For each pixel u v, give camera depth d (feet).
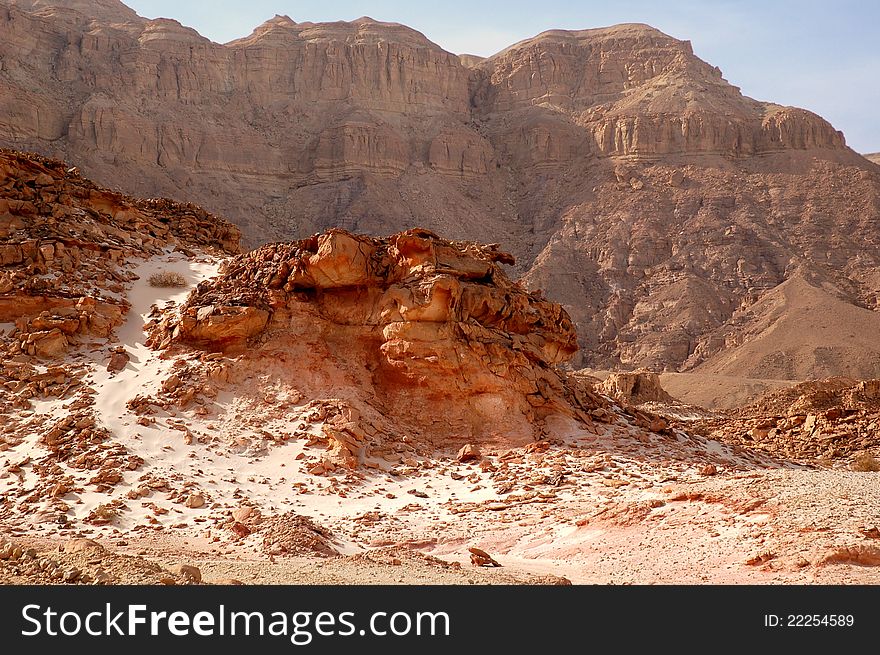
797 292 585.63
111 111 636.48
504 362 134.10
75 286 148.15
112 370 133.59
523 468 118.42
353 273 138.82
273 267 145.18
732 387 439.22
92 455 113.91
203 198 642.22
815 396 204.13
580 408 139.33
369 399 131.85
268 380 131.95
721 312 600.80
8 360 133.90
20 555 61.52
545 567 81.46
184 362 133.80
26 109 607.78
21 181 164.35
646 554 82.02
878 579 69.46
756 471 113.80
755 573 73.51
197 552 83.35
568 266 649.20
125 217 174.09
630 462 120.26
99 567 58.80
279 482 113.29
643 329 593.42
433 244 140.67
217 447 119.34
